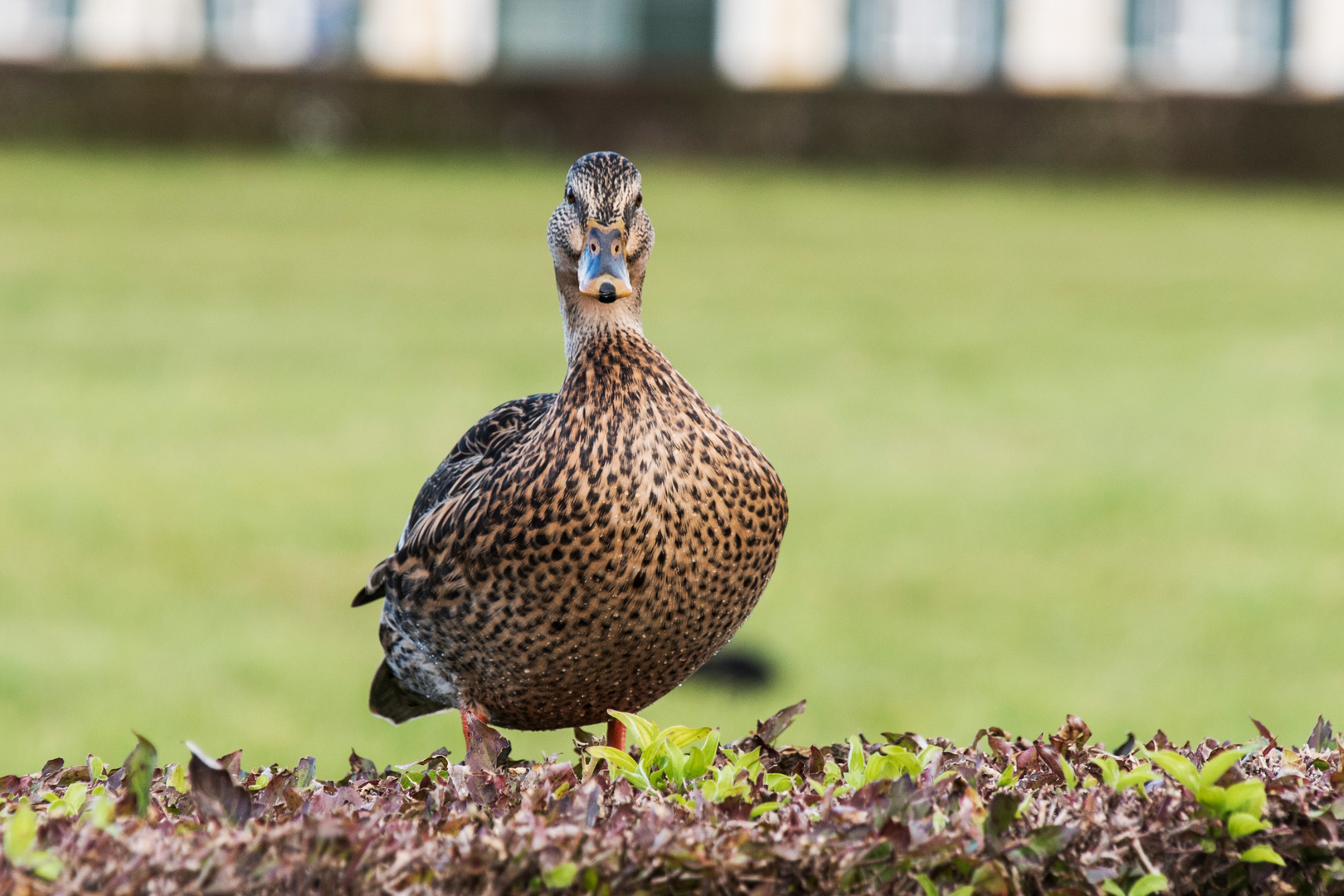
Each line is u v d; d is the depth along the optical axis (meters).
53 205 52.00
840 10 68.25
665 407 6.88
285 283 40.84
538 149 68.06
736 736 13.42
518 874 5.24
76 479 22.42
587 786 5.75
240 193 56.19
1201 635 16.39
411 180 60.81
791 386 30.03
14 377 29.31
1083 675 15.25
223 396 28.36
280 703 14.20
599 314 7.13
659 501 6.76
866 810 5.59
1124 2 67.19
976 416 27.86
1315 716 14.20
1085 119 66.69
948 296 41.06
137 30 69.19
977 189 63.31
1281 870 5.70
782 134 67.56
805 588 18.17
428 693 8.01
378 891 5.16
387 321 36.22
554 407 7.05
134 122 67.38
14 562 18.38
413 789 6.35
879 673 15.20
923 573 18.75
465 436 8.22
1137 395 29.89
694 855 5.20
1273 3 66.75
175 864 5.12
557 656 7.09
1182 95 66.06
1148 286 42.88
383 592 7.94
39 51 69.31
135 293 38.81
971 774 6.20
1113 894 5.51
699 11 68.81
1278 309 39.62
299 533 20.05
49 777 6.57
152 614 16.55
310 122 67.69
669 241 49.03
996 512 21.69
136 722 13.46
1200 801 5.66
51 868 5.09
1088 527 21.05
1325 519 21.52
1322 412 28.48
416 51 68.94
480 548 6.94
